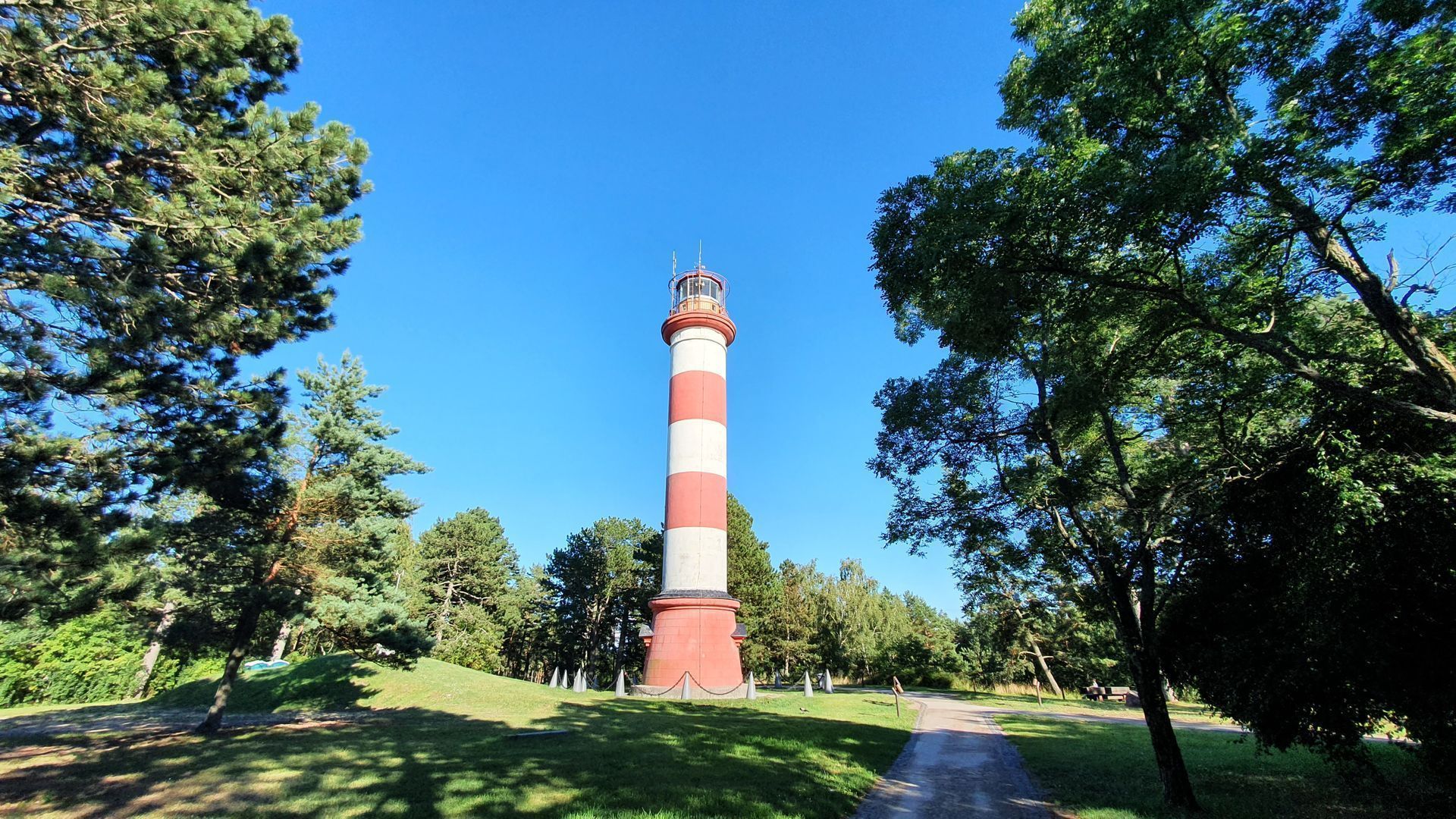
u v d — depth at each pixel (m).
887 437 15.11
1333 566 9.56
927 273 10.71
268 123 10.58
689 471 34.56
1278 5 8.82
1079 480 13.18
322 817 9.56
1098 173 8.66
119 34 9.30
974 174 10.71
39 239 8.88
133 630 21.09
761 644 51.62
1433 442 9.69
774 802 10.62
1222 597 11.93
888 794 12.18
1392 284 10.06
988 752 17.39
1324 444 10.41
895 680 26.89
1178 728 23.52
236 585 20.12
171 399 10.73
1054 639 43.94
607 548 58.59
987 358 12.95
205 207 9.88
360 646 22.86
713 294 39.31
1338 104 7.89
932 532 14.61
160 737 17.81
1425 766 11.65
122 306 9.18
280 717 22.66
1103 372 11.66
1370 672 9.62
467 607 53.38
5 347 8.35
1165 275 10.48
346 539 21.67
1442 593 9.04
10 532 9.02
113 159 9.70
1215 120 9.46
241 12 10.20
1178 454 13.61
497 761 13.78
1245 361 11.55
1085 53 10.27
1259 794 12.00
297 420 22.27
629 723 21.06
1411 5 7.44
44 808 10.12
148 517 10.53
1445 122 6.99
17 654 29.12
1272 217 8.85
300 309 12.18
